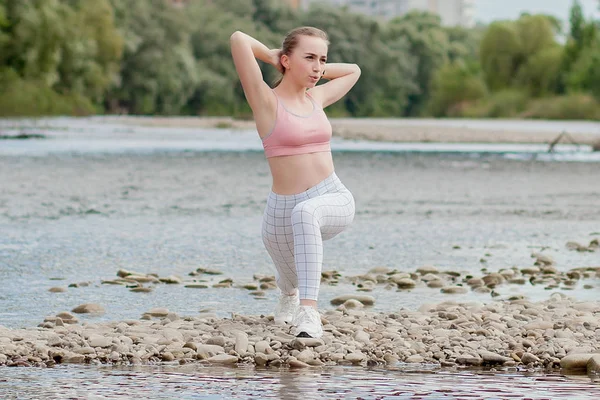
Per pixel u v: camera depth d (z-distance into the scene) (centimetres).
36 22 7794
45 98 7844
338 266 1050
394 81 13375
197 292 881
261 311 789
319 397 491
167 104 10606
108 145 3872
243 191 1980
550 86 10481
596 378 550
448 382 535
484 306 782
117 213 1554
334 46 12988
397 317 735
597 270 999
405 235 1312
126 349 611
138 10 10525
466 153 3538
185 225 1395
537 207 1706
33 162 2786
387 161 2992
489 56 11162
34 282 923
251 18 13062
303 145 687
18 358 593
